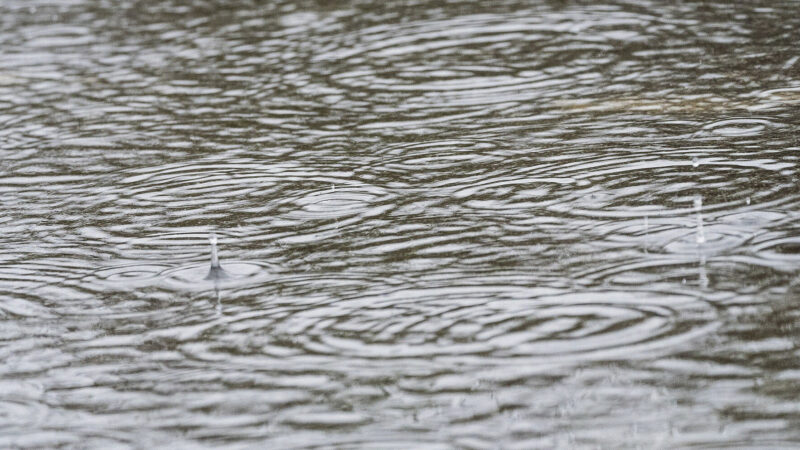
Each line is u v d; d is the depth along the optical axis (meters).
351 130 10.09
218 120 10.67
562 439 4.62
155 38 14.28
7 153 10.02
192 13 15.59
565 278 6.34
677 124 9.52
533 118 10.06
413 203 7.96
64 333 6.10
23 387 5.47
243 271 6.85
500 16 14.15
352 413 4.97
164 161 9.48
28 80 12.60
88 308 6.43
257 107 11.04
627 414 4.79
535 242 6.98
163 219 8.00
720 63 11.50
